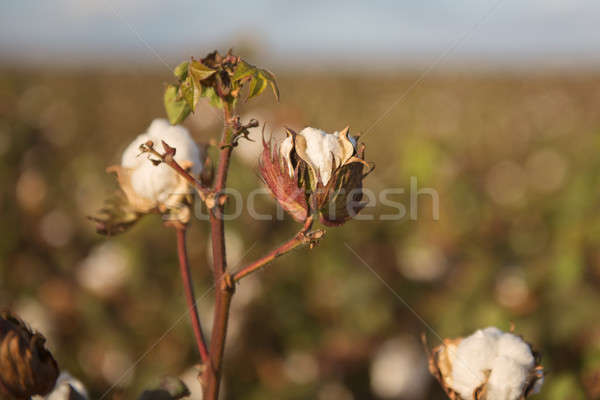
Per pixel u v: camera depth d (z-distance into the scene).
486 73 21.28
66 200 2.57
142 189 0.85
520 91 13.88
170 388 0.79
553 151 4.25
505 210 2.73
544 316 1.48
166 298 1.74
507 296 1.59
